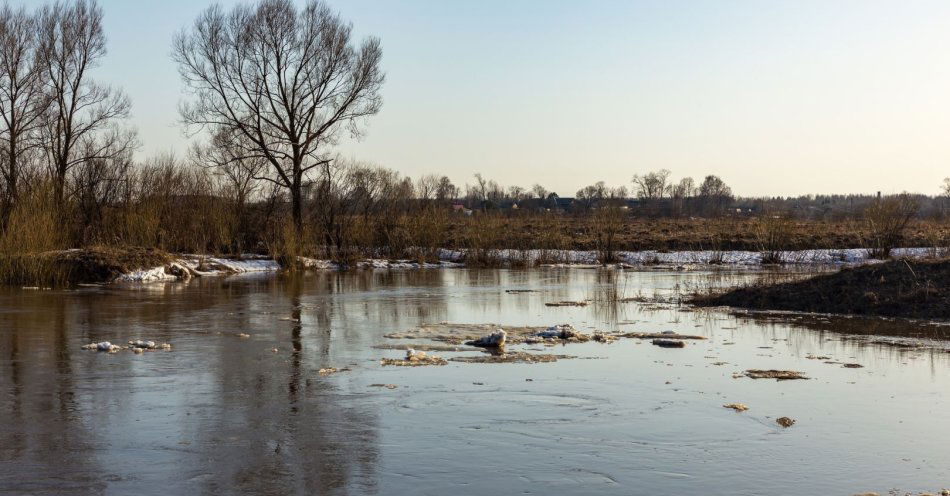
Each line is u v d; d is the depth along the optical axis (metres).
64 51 39.88
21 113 39.19
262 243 41.34
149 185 38.12
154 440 9.05
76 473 7.98
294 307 21.64
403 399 10.88
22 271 28.02
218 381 12.00
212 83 40.00
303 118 41.47
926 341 15.55
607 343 15.43
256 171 41.94
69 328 17.34
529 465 8.22
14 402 10.70
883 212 41.84
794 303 21.02
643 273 35.53
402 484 7.68
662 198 114.19
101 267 29.91
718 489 7.54
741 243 48.19
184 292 26.08
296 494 7.42
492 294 25.61
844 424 9.69
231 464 8.26
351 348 14.87
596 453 8.61
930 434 9.27
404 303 22.75
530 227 52.88
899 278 20.81
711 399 10.90
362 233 42.91
